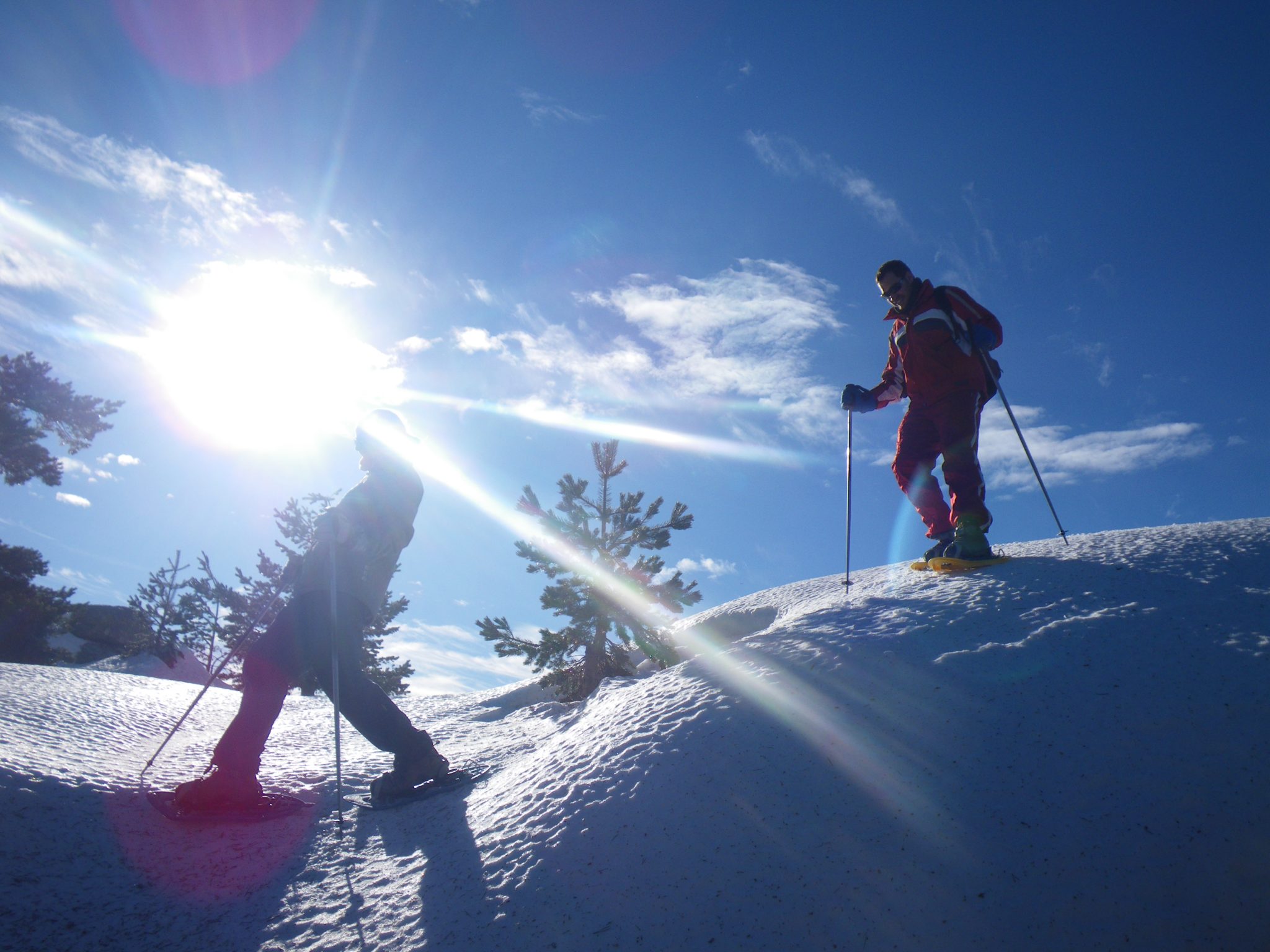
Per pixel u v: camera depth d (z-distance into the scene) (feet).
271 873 9.44
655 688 11.71
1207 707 7.68
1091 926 6.19
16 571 83.66
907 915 6.65
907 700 9.09
